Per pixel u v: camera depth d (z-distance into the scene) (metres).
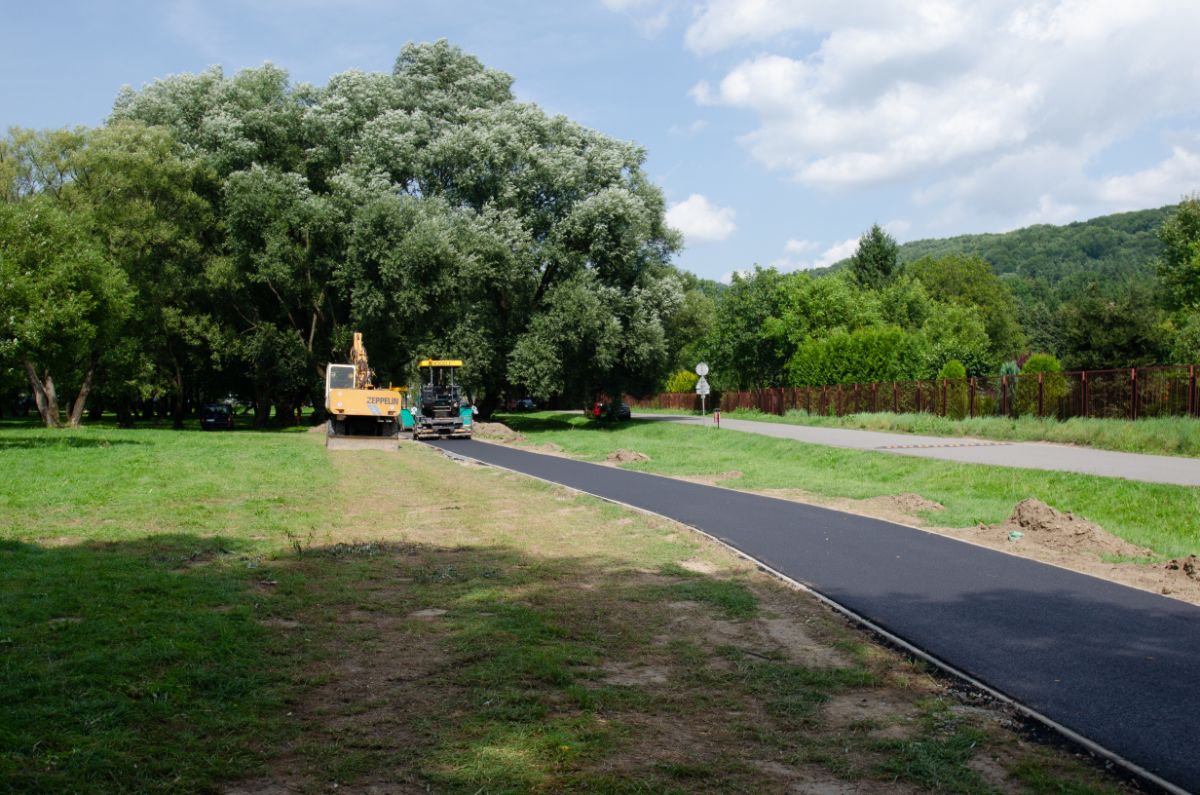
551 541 11.54
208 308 45.34
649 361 46.38
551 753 4.71
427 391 37.91
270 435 37.66
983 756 4.80
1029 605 8.15
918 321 74.50
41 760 4.40
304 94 47.22
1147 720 5.29
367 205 41.16
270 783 4.32
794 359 55.28
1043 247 180.12
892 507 15.05
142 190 40.03
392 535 11.90
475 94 50.66
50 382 39.75
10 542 10.40
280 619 7.43
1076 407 29.97
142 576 8.59
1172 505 14.18
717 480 19.75
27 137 37.75
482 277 43.16
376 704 5.42
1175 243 55.88
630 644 6.84
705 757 4.73
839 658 6.57
